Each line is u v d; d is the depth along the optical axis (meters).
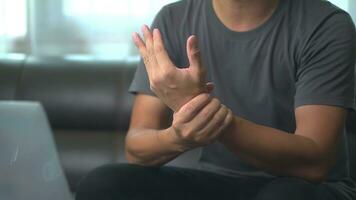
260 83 1.50
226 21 1.55
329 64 1.42
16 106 1.24
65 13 2.54
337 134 1.37
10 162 1.21
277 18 1.51
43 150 1.23
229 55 1.54
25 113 1.24
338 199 1.36
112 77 2.28
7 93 2.27
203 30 1.57
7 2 2.54
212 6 1.58
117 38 2.52
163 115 1.55
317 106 1.38
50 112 2.26
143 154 1.38
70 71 2.31
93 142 2.23
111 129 2.27
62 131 2.28
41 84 2.28
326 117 1.37
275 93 1.50
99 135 2.25
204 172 1.41
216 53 1.55
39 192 1.22
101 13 2.52
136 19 2.49
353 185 1.57
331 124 1.37
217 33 1.55
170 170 1.39
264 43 1.51
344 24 1.46
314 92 1.39
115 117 2.25
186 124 1.23
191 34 1.58
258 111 1.51
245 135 1.29
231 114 1.25
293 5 1.52
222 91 1.53
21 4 2.54
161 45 1.23
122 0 2.49
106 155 2.19
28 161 1.22
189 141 1.26
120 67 2.30
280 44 1.49
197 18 1.59
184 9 1.63
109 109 2.25
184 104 1.23
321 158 1.33
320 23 1.47
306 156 1.31
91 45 2.54
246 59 1.52
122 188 1.31
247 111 1.52
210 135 1.24
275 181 1.26
